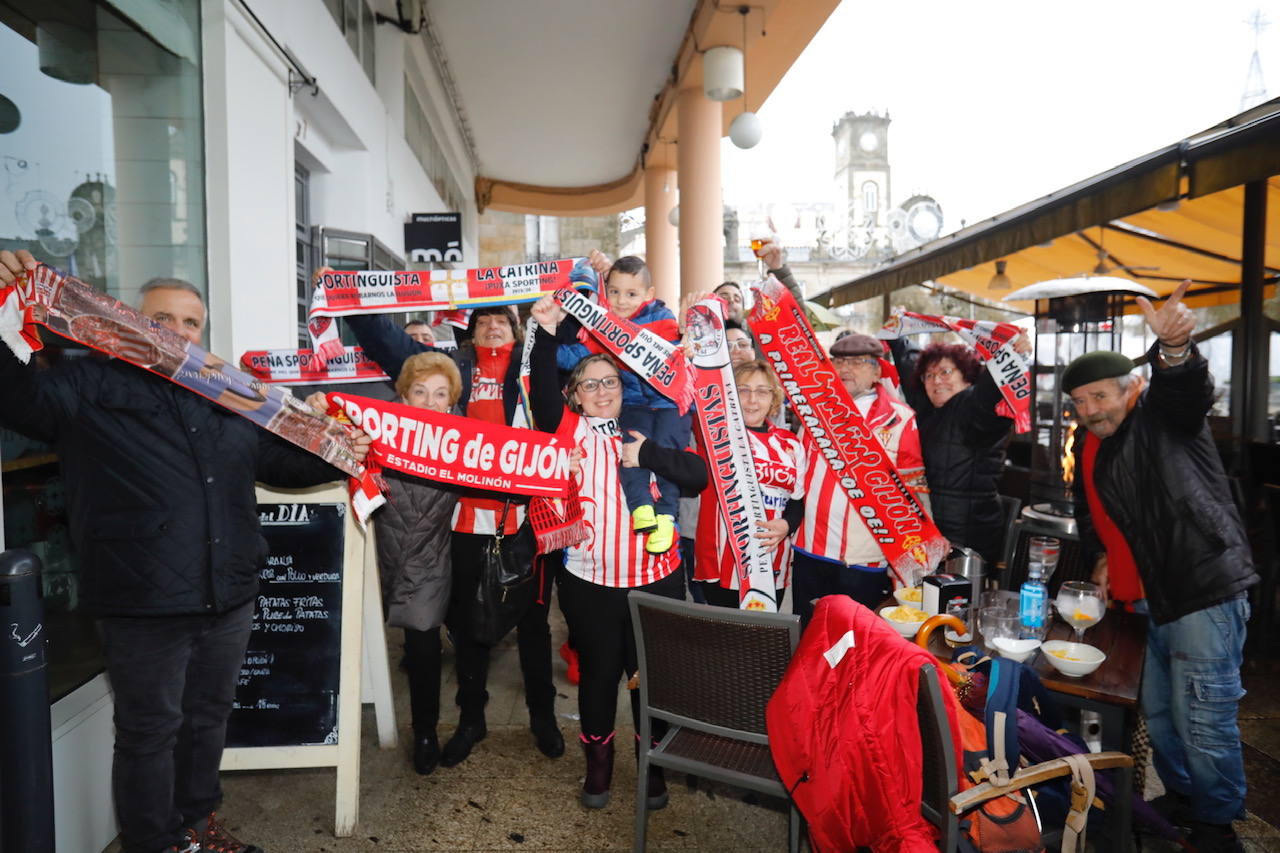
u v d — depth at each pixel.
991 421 2.91
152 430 1.86
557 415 2.50
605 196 13.84
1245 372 4.62
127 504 1.84
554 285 2.46
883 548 2.73
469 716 2.91
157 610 1.84
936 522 3.07
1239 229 6.40
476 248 13.61
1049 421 4.45
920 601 2.50
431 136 9.11
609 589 2.42
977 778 1.61
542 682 2.88
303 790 2.66
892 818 1.61
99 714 2.25
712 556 2.92
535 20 7.62
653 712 2.16
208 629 2.02
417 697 2.74
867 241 46.00
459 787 2.68
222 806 2.55
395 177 6.67
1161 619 2.27
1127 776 1.79
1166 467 2.22
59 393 1.78
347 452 2.23
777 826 2.48
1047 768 1.65
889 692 1.63
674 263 11.43
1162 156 3.49
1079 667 1.95
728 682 2.02
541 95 9.70
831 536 2.80
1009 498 3.08
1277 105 2.99
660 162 11.18
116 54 2.66
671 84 8.48
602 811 2.55
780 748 1.81
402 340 2.93
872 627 1.74
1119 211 3.79
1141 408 2.30
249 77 3.39
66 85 2.46
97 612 1.83
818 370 2.74
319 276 2.46
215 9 3.13
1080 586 2.32
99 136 2.60
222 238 3.19
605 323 2.46
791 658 1.91
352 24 5.62
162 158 2.92
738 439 2.67
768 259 2.99
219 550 1.94
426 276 2.46
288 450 2.21
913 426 3.01
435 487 2.57
